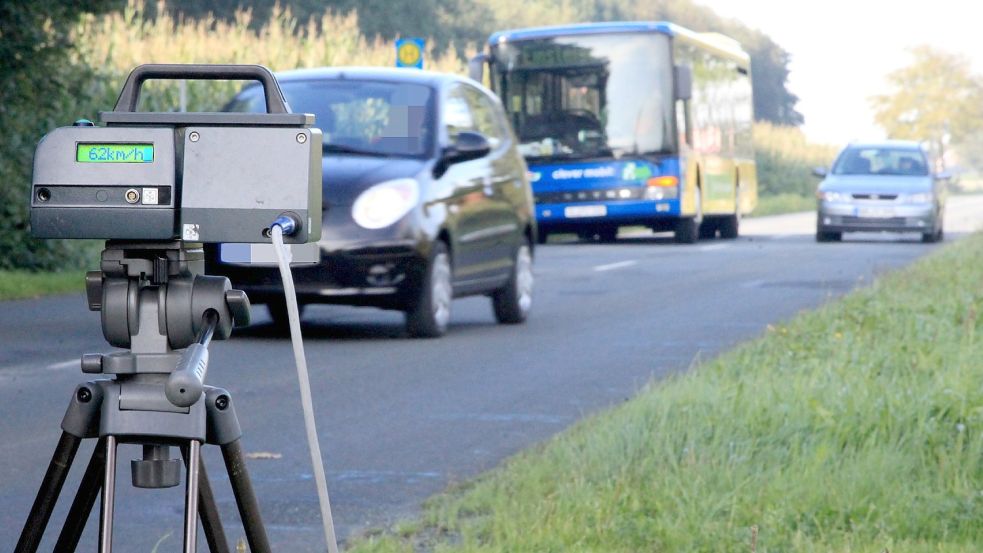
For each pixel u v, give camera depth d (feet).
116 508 35.65
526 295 81.46
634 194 168.66
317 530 33.19
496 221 77.15
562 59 170.81
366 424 47.83
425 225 69.21
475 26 438.81
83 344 69.41
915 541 29.14
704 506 30.81
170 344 17.52
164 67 17.07
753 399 41.45
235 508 35.42
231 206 16.69
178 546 32.04
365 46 199.82
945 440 36.70
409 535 31.30
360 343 70.59
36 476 39.45
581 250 160.35
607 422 40.60
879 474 33.32
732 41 227.20
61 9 105.60
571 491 32.65
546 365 62.54
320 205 17.13
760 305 89.86
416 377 58.80
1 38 103.14
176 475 18.25
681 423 38.91
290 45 189.16
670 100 168.96
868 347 55.26
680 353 66.44
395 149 71.56
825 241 178.19
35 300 92.32
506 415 49.62
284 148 16.74
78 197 16.70
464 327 78.38
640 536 29.01
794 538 28.58
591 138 170.09
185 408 17.40
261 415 49.49
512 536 29.01
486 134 78.64
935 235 172.35
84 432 17.57
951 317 64.95
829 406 39.73
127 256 17.38
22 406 51.16
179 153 16.84
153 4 306.96
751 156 229.45
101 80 114.52
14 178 106.42
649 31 169.78
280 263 16.48
